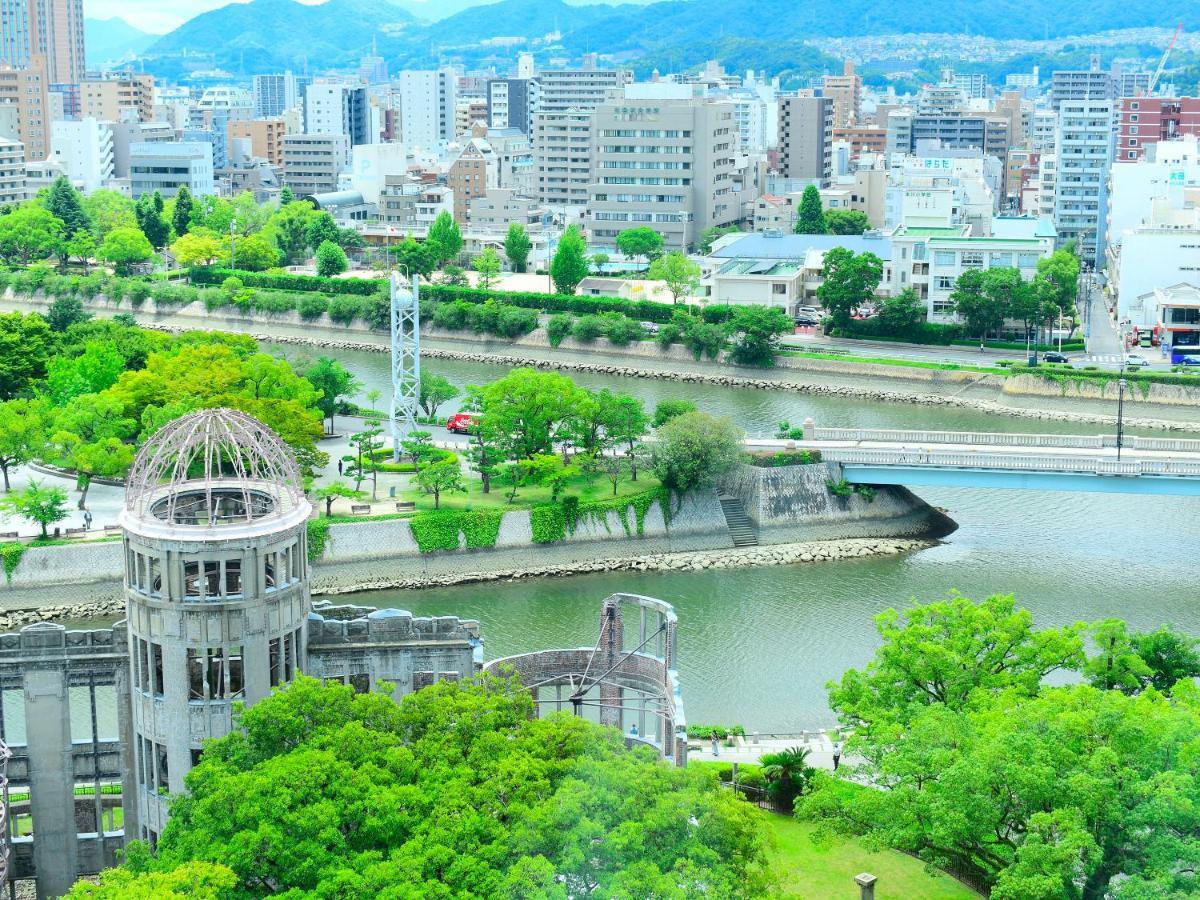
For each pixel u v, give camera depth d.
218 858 113.56
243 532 133.12
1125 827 124.06
